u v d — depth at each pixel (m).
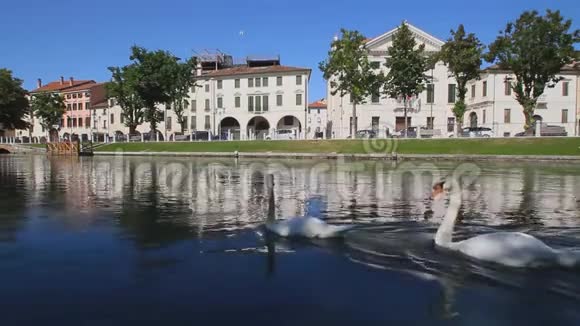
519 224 8.86
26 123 87.88
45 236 7.87
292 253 6.57
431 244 6.88
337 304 4.69
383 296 4.89
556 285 5.10
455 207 6.73
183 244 7.22
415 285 5.19
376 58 64.62
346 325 4.23
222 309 4.59
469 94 69.69
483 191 14.46
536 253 5.80
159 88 65.00
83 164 32.72
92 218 9.70
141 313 4.51
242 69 83.94
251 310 4.56
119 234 8.02
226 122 85.00
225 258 6.36
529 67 43.72
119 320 4.35
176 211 10.68
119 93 71.31
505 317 4.37
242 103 81.69
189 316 4.43
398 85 49.56
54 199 12.94
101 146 57.44
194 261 6.23
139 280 5.46
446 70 65.56
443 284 5.20
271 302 4.76
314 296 4.91
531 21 42.69
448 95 65.88
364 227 8.39
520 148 36.47
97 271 5.82
